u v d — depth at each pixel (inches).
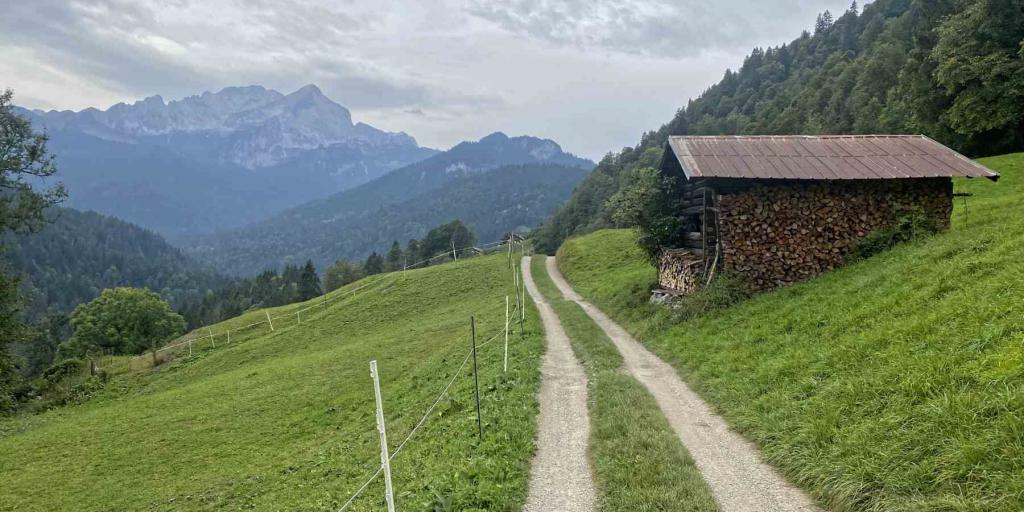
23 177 1384.1
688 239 1186.0
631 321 1153.4
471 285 2401.6
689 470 388.2
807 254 957.2
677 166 1199.6
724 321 845.2
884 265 789.9
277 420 1102.4
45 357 3764.8
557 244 6328.7
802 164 960.3
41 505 869.2
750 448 440.5
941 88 2346.2
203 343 2506.2
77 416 1600.6
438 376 970.1
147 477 925.2
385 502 439.2
